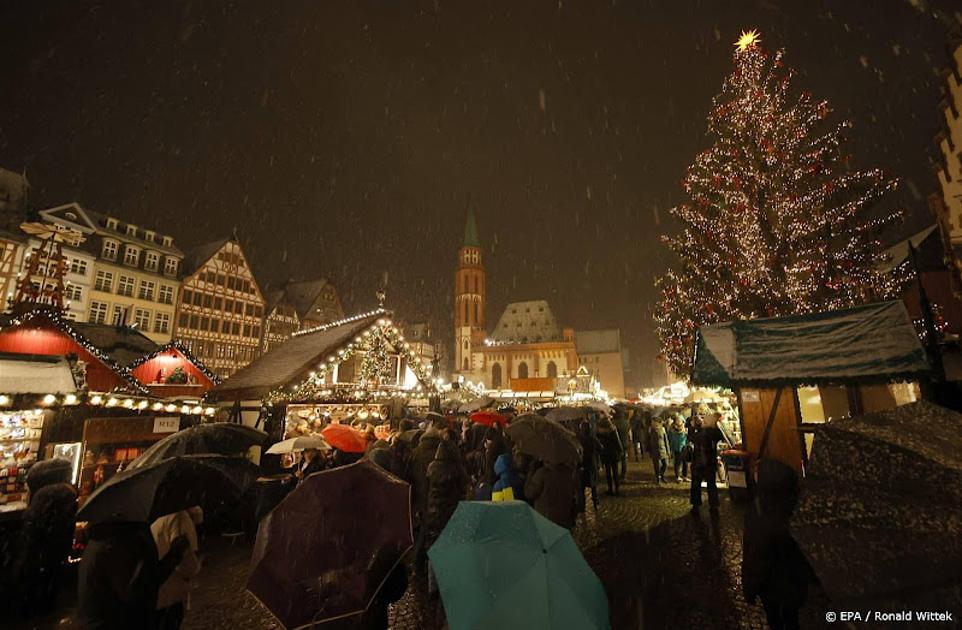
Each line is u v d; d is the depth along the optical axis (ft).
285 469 38.29
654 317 85.97
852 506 7.06
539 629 7.06
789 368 25.94
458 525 9.36
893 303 26.04
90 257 130.31
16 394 22.63
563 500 19.06
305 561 9.29
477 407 54.29
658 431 49.85
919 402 8.77
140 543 11.02
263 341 183.01
